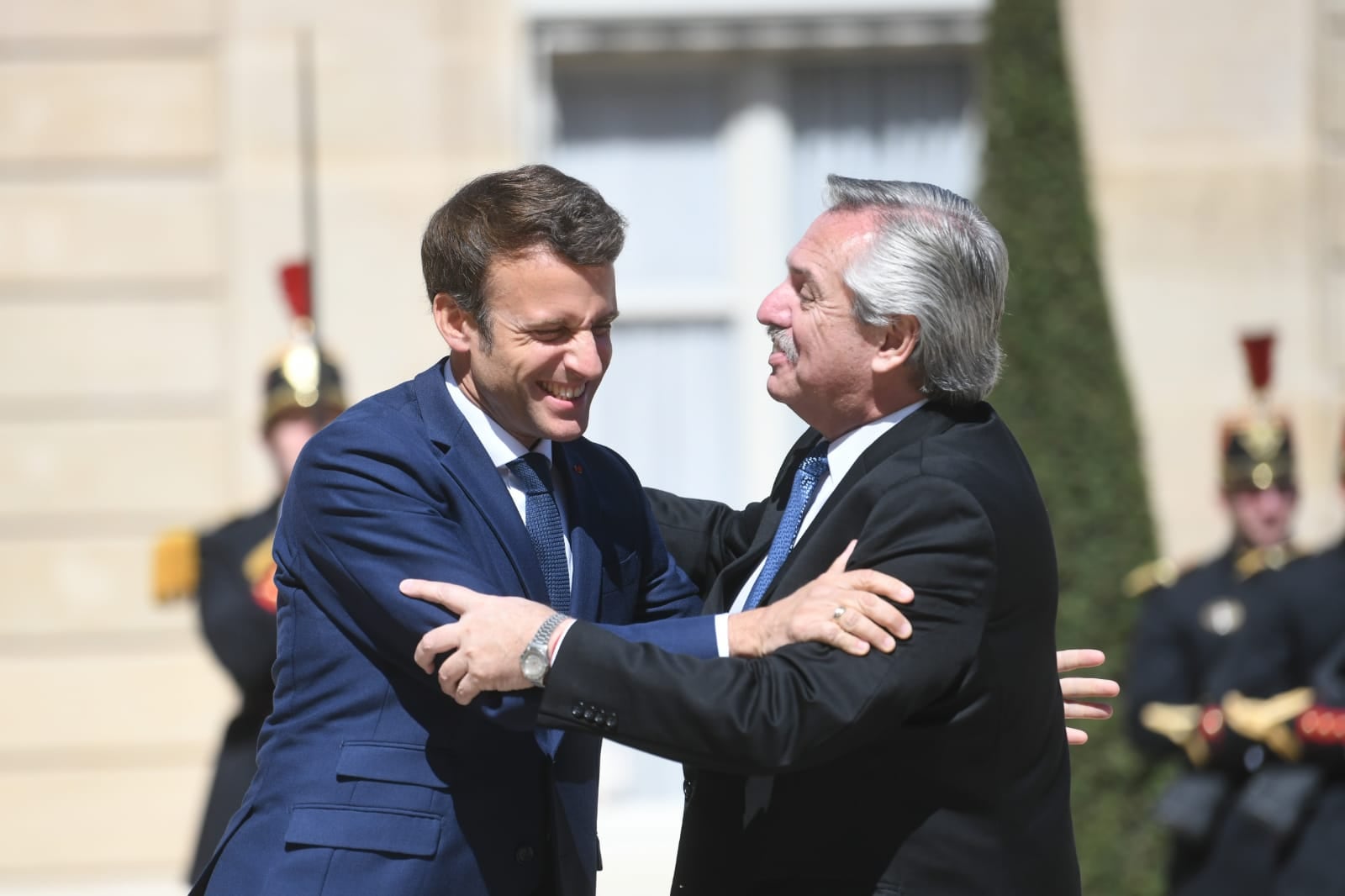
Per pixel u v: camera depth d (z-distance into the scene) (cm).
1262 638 1620
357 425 924
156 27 2047
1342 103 2094
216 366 2042
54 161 2041
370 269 2045
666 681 843
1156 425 2075
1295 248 2088
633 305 2120
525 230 891
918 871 872
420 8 2056
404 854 891
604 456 1018
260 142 2048
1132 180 2092
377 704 909
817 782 888
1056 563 917
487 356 911
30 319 2036
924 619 856
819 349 924
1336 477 2062
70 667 2019
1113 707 1783
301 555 927
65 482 2030
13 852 2003
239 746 1438
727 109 2133
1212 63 2094
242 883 903
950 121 2131
